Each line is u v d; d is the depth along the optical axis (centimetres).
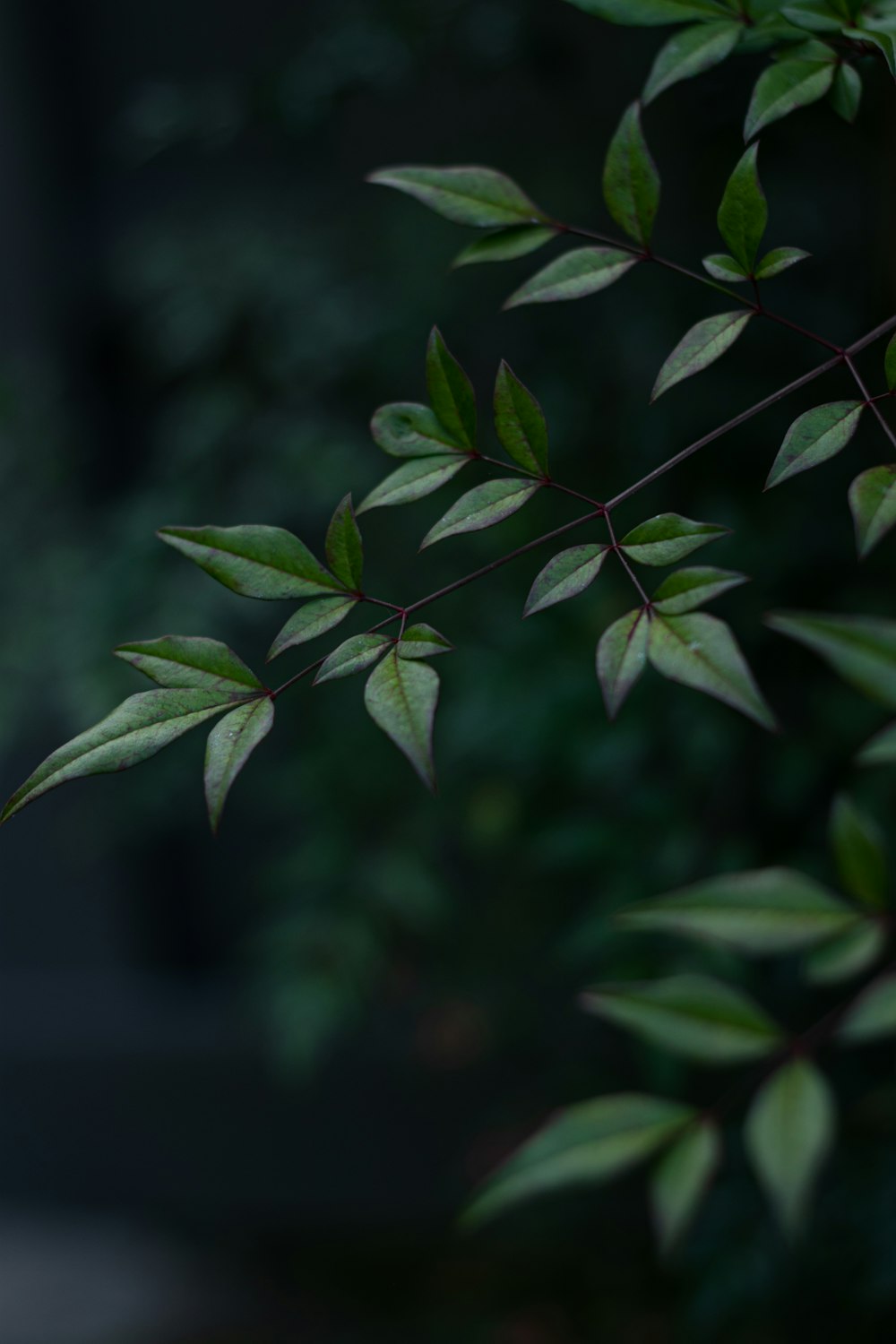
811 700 130
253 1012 233
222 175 184
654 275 142
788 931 68
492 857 173
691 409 134
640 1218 214
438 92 168
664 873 123
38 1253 246
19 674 172
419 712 66
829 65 71
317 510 164
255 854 227
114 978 240
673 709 129
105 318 195
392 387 170
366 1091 233
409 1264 234
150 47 185
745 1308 145
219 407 168
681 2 73
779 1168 67
